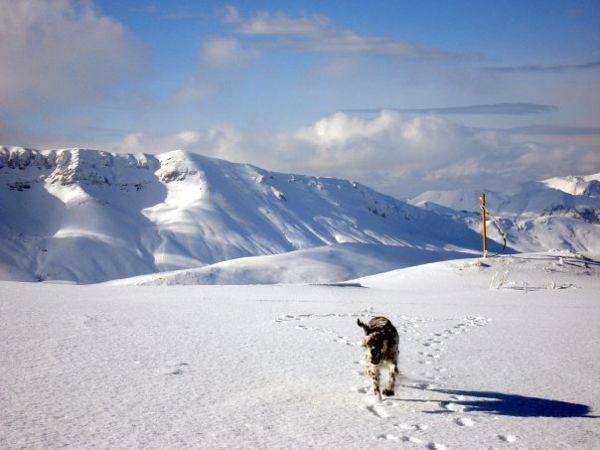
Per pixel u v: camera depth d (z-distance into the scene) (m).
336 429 8.79
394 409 10.09
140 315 21.38
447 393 11.23
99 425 8.62
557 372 13.02
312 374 12.41
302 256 125.81
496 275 49.94
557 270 52.56
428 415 9.74
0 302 24.27
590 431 8.89
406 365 13.74
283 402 10.21
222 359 13.65
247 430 8.59
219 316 21.95
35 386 10.71
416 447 8.05
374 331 10.99
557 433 8.78
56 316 20.05
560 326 21.08
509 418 9.59
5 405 9.46
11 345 14.43
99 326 18.14
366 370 12.93
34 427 8.41
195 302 27.56
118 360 13.16
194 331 17.81
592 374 12.82
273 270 114.56
